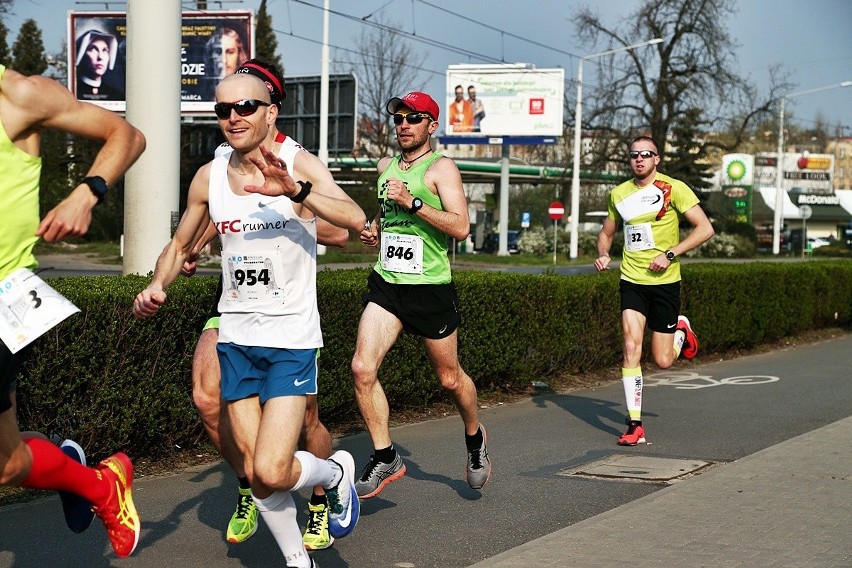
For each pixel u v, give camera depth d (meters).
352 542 5.36
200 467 6.85
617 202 8.52
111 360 6.34
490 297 9.77
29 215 3.54
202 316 6.89
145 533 5.39
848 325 18.39
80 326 6.13
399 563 5.02
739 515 5.66
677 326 8.70
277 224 4.32
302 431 4.99
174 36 8.99
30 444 3.82
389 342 5.83
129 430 6.50
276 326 4.31
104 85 34.12
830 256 64.12
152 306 4.63
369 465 5.79
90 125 3.65
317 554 5.13
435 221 5.57
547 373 11.04
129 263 9.05
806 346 15.73
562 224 68.56
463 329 9.44
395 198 5.46
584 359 11.61
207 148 36.62
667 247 8.35
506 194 54.56
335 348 7.98
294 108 42.00
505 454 7.59
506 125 54.62
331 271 8.88
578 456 7.58
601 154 52.16
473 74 54.91
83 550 5.08
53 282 6.52
